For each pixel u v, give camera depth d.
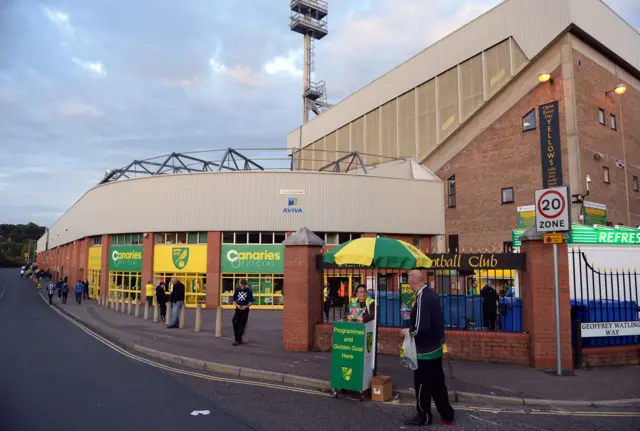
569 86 26.77
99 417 6.26
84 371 9.33
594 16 28.36
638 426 6.16
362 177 28.34
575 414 6.68
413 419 6.14
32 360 10.43
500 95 30.62
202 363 9.88
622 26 31.03
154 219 28.17
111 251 31.08
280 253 26.86
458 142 33.09
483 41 31.75
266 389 8.02
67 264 49.91
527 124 28.91
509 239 29.27
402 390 7.65
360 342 7.32
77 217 40.78
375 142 41.78
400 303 11.23
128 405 6.87
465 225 31.97
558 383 8.09
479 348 9.83
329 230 27.38
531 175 28.48
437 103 35.38
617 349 9.48
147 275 28.05
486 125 31.33
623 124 30.44
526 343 9.48
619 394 7.50
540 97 28.27
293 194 27.27
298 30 59.59
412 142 37.53
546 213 9.09
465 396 7.38
